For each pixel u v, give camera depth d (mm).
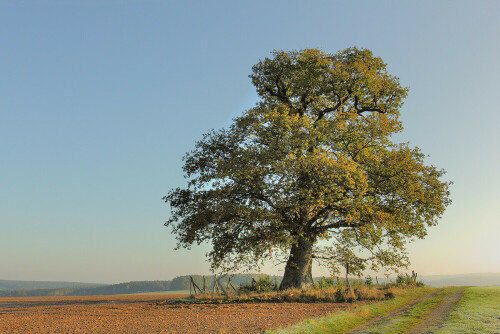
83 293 104812
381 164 28328
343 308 19031
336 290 25641
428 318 15070
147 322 15867
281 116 27219
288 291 26266
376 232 28062
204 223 27734
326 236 29078
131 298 36062
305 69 31156
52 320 17156
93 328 14406
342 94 32000
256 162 26781
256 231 26797
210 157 30344
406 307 19422
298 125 27078
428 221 27844
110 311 21297
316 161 24984
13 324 15797
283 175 25391
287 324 13969
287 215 27578
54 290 104688
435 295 25500
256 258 27922
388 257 28578
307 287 29172
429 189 27484
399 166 26953
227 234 27875
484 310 16109
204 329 13414
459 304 18828
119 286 106750
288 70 32188
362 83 31266
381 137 30219
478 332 11438
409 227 28125
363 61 31156
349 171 25438
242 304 23344
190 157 30938
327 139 28406
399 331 12328
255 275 31531
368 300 23422
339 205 26875
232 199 28297
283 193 25828
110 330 13805
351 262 29031
